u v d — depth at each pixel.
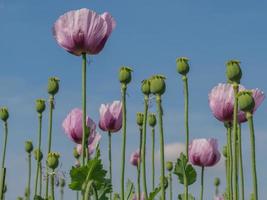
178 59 1.42
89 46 1.29
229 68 1.20
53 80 1.59
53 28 1.31
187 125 1.40
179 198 1.59
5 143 1.79
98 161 1.21
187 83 1.41
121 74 1.36
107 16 1.33
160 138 1.27
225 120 1.37
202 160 1.57
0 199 1.35
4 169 1.36
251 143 1.08
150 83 1.32
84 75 1.27
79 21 1.29
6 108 1.79
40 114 1.74
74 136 1.53
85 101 1.26
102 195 1.28
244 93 1.10
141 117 1.62
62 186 1.98
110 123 1.64
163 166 1.27
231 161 1.33
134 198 1.65
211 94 1.38
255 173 1.06
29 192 1.88
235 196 1.20
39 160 1.74
